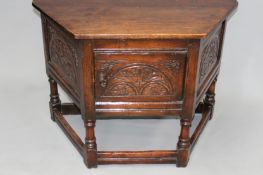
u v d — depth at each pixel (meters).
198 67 1.55
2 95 2.32
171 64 1.54
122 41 1.48
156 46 1.50
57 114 2.07
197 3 1.80
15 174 1.79
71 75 1.68
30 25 2.25
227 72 2.29
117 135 2.05
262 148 1.97
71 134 1.92
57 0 1.81
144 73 1.56
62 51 1.70
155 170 1.81
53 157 1.89
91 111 1.63
